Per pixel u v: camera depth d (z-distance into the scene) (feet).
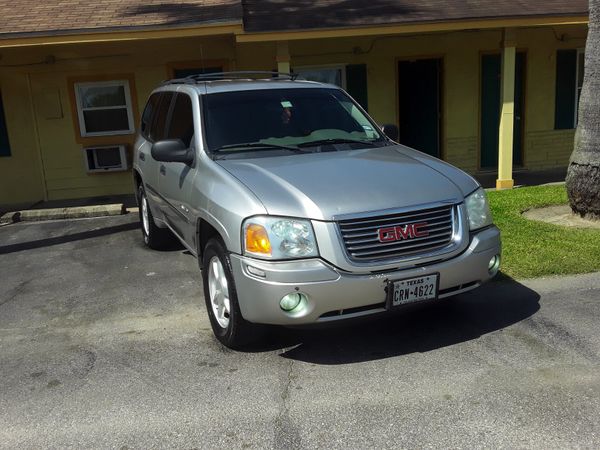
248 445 10.41
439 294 13.08
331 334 14.73
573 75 39.09
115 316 16.87
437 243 12.98
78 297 18.66
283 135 16.47
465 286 13.55
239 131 16.31
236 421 11.16
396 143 17.56
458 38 37.11
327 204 12.42
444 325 14.99
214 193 13.97
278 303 12.17
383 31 29.17
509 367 12.71
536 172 38.78
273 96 17.60
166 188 18.52
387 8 31.81
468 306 16.15
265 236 12.30
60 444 10.62
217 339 14.80
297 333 14.84
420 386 12.10
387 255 12.54
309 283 12.00
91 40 28.14
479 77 37.96
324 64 36.47
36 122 35.58
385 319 15.44
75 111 35.60
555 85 38.96
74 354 14.42
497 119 39.09
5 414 11.73
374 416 11.11
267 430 10.83
